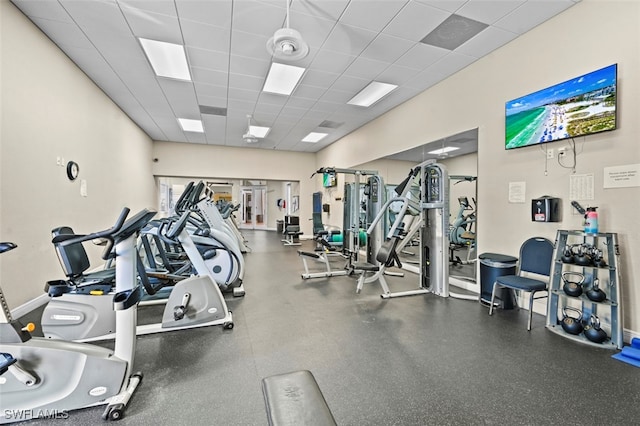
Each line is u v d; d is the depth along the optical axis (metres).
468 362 2.21
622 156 2.58
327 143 9.30
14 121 2.92
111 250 1.79
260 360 2.23
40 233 3.30
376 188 5.65
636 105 2.49
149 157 8.44
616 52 2.60
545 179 3.19
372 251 5.58
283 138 8.65
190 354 2.31
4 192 2.80
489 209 3.85
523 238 3.42
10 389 1.52
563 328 2.71
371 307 3.45
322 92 5.18
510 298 3.40
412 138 5.40
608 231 2.67
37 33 3.27
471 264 4.40
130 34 3.42
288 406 0.94
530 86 3.33
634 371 2.08
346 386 1.91
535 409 1.69
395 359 2.25
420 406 1.71
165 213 11.39
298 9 2.98
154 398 1.78
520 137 3.37
